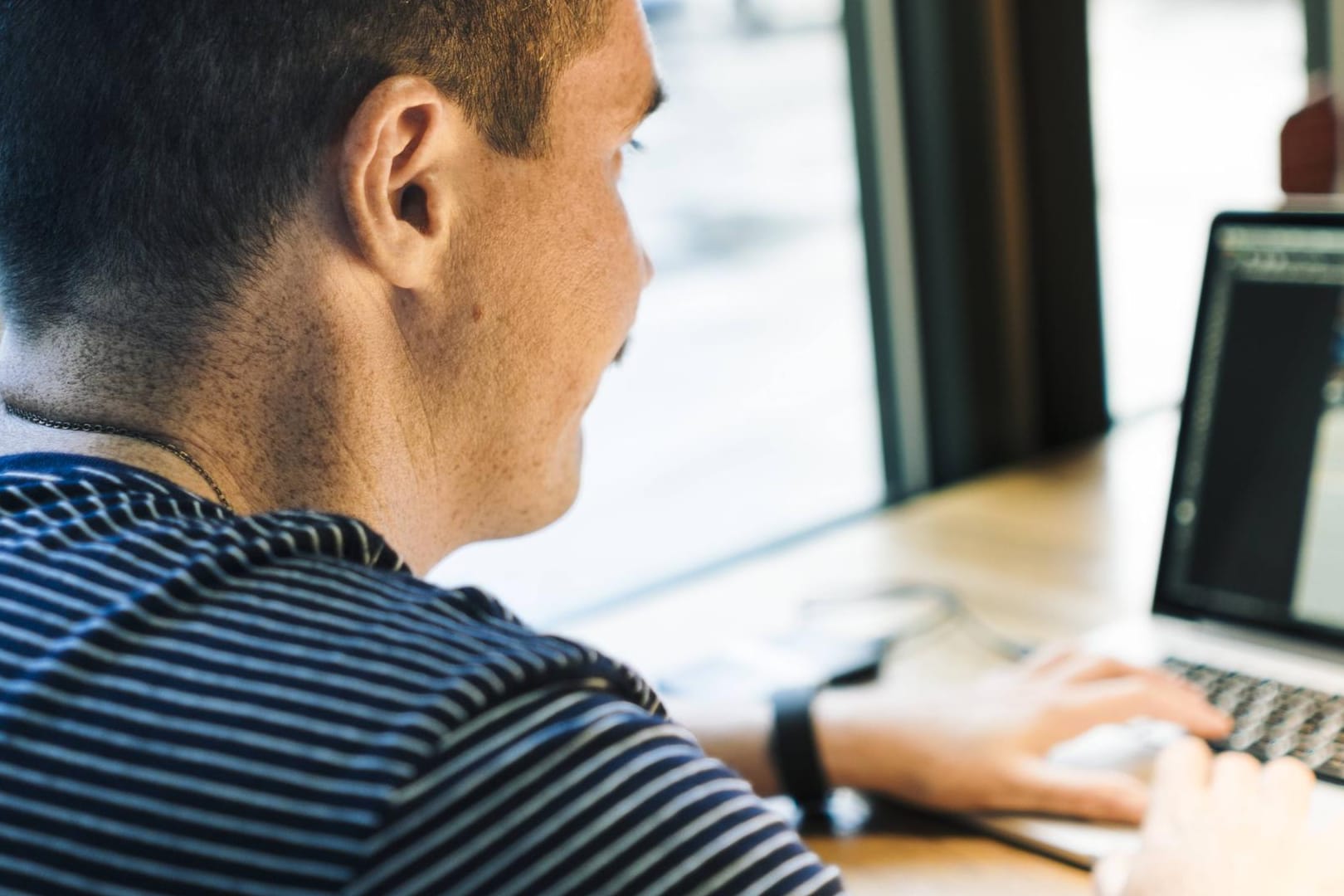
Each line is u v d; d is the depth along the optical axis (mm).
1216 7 2270
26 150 526
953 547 1325
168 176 521
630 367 2332
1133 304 2064
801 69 1685
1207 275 1032
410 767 407
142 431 534
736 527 1868
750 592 1270
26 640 451
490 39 558
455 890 399
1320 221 970
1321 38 2031
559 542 1804
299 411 555
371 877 394
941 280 1618
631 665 1140
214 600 463
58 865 413
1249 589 1016
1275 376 1000
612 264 633
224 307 534
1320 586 978
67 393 538
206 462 543
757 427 2137
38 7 522
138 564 471
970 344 1631
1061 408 1696
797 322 2055
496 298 594
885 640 1117
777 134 1803
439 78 548
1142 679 916
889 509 1465
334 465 566
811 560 1331
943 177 1585
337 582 479
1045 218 1638
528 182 588
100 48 517
